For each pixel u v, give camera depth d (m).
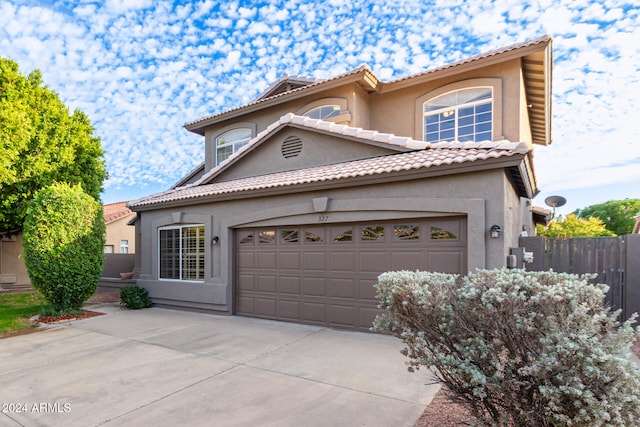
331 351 6.76
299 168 11.41
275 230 9.77
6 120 12.96
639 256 7.15
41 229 10.08
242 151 12.49
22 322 9.82
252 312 10.12
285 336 7.93
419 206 7.54
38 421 4.22
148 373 5.74
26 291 17.48
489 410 3.13
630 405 2.45
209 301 10.68
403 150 9.36
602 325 2.84
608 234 20.95
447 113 12.83
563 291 2.73
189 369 5.90
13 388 5.19
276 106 15.72
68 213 10.38
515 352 2.94
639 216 25.98
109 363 6.26
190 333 8.36
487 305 2.94
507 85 11.61
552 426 2.80
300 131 11.48
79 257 10.59
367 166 8.66
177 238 11.96
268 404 4.55
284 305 9.48
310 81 16.22
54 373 5.79
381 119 14.13
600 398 2.46
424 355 3.36
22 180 15.38
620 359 2.36
